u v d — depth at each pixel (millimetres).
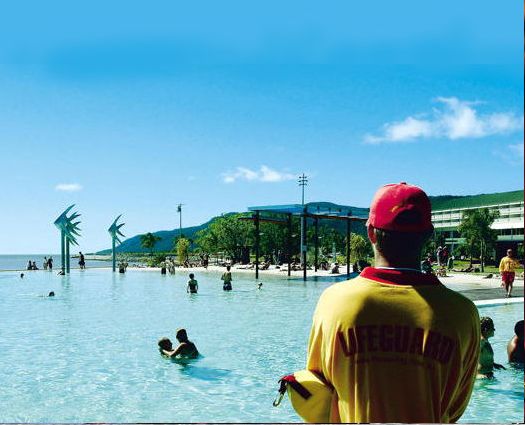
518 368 9289
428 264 24578
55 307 22562
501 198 81812
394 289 1833
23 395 8266
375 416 1739
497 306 18953
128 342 13320
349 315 1813
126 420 7008
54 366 10398
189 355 11078
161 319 18031
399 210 1900
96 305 23328
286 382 1955
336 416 1889
